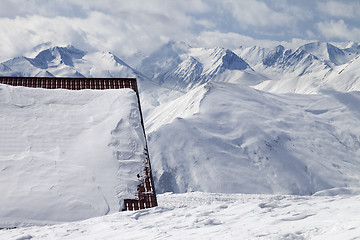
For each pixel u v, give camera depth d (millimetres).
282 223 11352
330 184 117938
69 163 19344
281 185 118125
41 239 11914
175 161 129125
